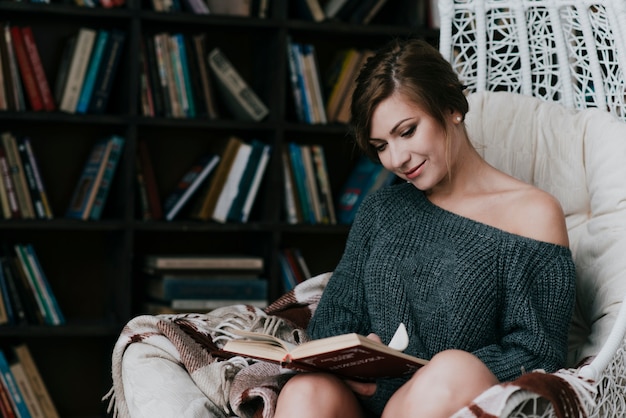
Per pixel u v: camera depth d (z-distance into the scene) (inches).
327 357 55.6
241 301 124.4
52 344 131.0
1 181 118.3
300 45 127.7
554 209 66.6
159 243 133.5
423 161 65.3
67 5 118.6
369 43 136.1
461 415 51.6
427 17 132.7
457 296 66.2
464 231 67.7
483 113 79.2
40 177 119.9
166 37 123.3
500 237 66.3
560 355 63.1
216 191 125.9
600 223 70.8
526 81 83.0
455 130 67.6
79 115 119.6
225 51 134.8
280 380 63.7
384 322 68.9
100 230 131.5
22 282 120.0
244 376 65.6
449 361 55.2
